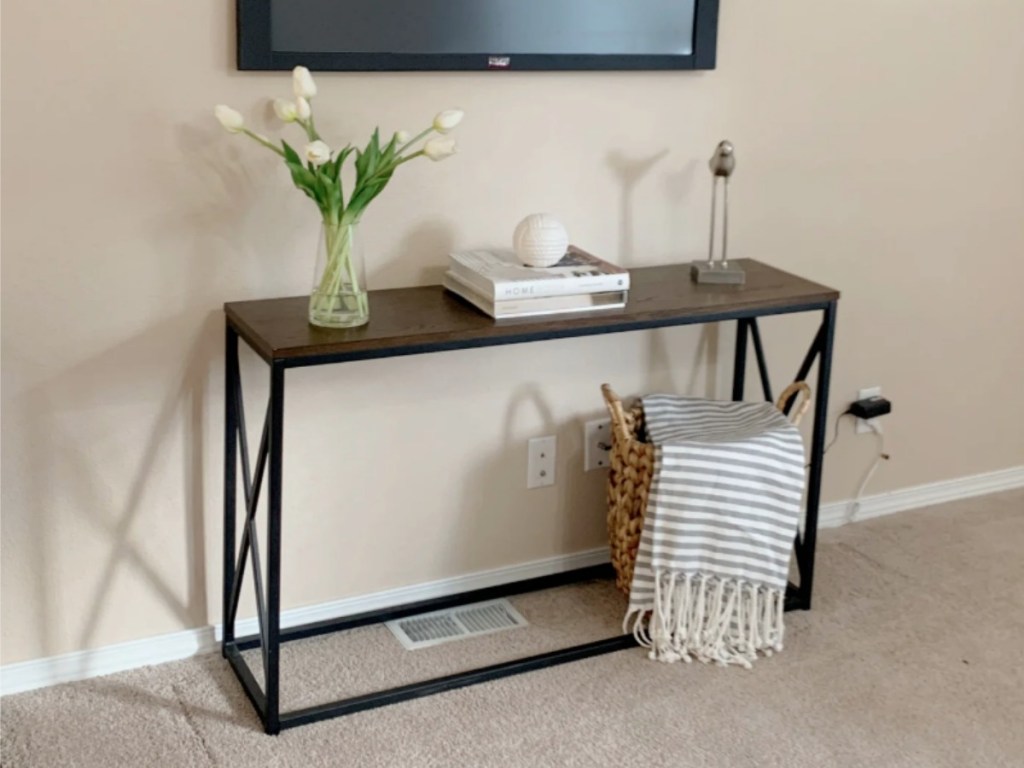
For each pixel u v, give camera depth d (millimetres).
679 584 2361
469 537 2570
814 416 2498
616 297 2229
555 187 2441
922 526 3033
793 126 2656
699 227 2623
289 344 1934
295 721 2113
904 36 2721
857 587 2695
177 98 2041
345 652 2361
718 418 2523
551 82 2367
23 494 2115
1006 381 3188
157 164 2059
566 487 2652
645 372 2668
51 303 2045
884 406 2959
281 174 2160
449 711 2180
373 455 2406
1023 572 2783
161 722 2121
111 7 1955
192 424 2219
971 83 2848
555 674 2309
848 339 2910
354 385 2342
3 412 2062
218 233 2141
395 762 2031
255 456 2299
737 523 2322
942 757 2100
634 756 2066
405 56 2180
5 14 1889
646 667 2342
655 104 2484
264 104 2109
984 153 2928
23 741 2055
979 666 2387
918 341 3012
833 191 2758
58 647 2225
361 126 2209
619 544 2500
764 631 2406
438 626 2469
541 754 2064
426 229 2338
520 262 2256
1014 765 2082
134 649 2289
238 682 2254
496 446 2537
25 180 1971
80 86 1967
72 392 2104
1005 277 3080
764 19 2543
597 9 2332
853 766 2062
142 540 2240
